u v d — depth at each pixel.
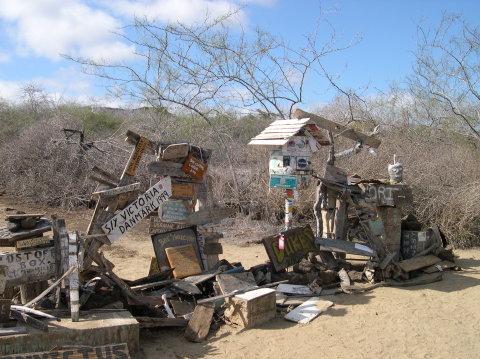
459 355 4.94
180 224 6.60
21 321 4.41
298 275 6.92
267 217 12.11
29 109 22.16
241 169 13.66
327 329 5.48
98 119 20.92
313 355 4.84
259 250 9.79
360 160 12.20
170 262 6.33
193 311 5.69
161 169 6.24
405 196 7.66
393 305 6.28
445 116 16.30
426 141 14.67
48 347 4.24
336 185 7.49
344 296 6.62
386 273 7.23
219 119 14.20
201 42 13.12
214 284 6.04
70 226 11.24
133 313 5.43
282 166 7.05
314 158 12.27
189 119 14.22
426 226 10.44
